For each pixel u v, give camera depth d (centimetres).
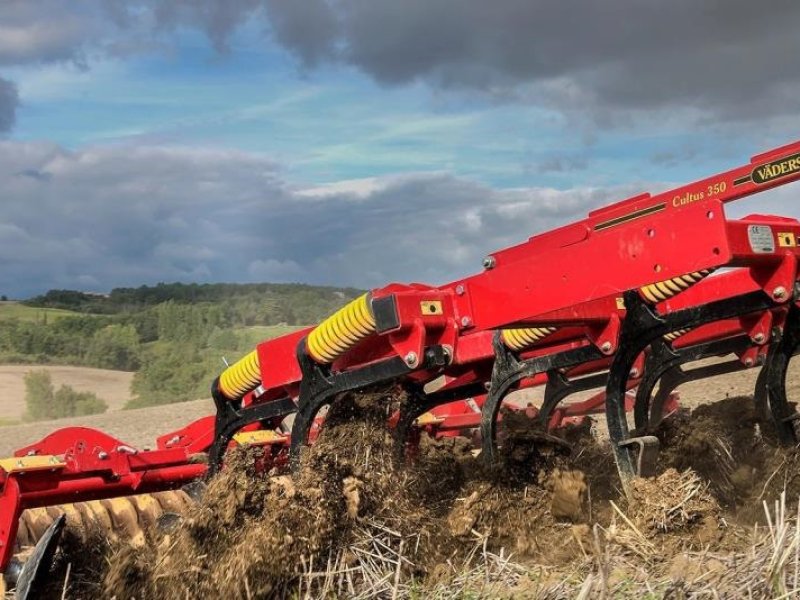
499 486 578
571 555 530
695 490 511
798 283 557
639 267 520
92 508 723
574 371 949
